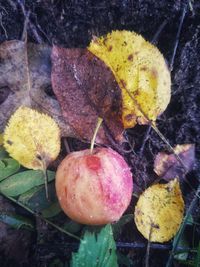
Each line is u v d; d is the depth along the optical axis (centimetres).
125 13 22
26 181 21
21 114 20
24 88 21
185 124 23
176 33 23
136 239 23
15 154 21
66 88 21
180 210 22
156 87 21
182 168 23
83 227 22
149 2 22
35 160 21
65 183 19
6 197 22
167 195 22
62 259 22
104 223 20
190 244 23
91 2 22
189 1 22
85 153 20
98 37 22
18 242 22
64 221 22
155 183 23
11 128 20
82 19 22
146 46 21
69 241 22
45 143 21
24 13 22
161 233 22
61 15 22
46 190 21
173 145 23
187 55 23
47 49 21
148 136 23
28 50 21
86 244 19
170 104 23
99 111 22
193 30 22
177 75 23
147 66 21
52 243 22
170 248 22
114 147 22
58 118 21
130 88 21
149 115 22
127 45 21
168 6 22
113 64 21
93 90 21
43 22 22
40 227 22
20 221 21
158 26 23
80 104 21
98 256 19
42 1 22
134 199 23
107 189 19
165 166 23
